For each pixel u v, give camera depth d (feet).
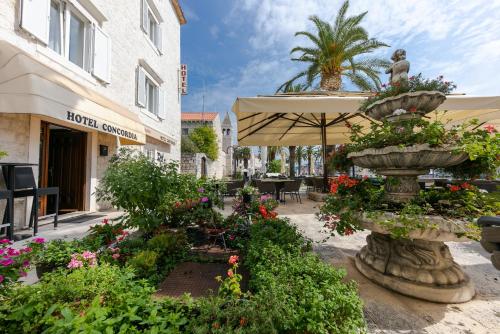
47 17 15.76
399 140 8.28
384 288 8.66
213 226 13.43
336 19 40.91
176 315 5.23
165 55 39.93
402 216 7.55
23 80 11.16
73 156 21.31
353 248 13.16
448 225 7.07
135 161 12.80
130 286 6.50
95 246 9.34
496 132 7.65
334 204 10.31
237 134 27.53
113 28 24.66
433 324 6.66
